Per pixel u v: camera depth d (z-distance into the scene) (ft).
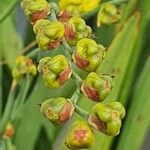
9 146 0.55
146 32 0.52
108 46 0.53
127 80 0.51
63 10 0.42
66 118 0.36
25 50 0.53
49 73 0.38
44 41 0.39
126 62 0.51
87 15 0.47
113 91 0.51
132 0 0.50
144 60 0.54
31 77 0.55
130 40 0.51
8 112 0.55
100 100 0.36
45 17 0.41
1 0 0.55
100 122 0.35
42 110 0.36
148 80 0.53
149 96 0.53
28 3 0.41
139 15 0.50
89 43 0.38
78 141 0.36
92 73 0.37
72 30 0.39
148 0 0.50
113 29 0.55
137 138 0.52
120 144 0.52
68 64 0.38
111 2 0.47
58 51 0.52
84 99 0.48
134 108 0.53
